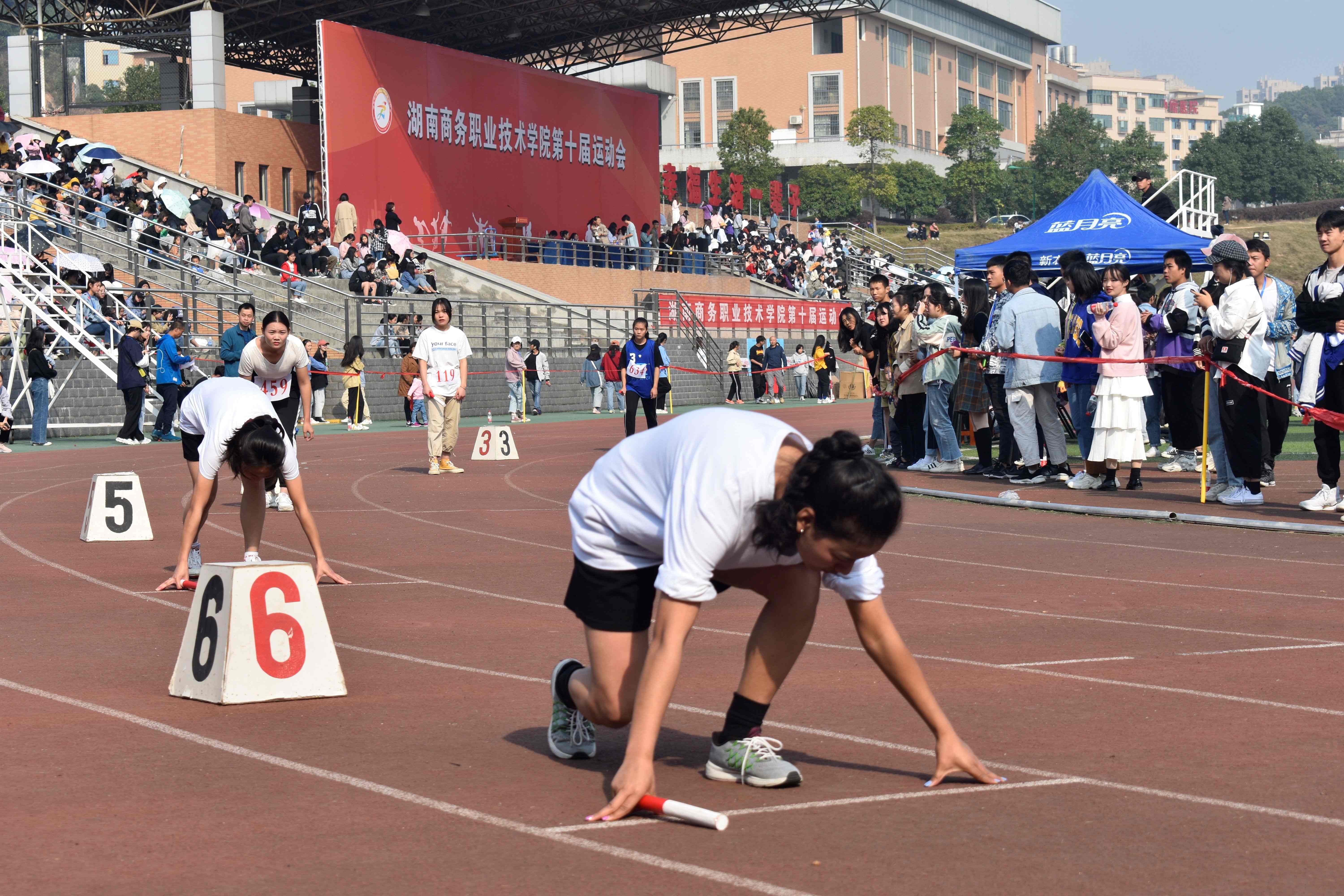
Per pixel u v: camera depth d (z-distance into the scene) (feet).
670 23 169.78
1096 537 35.37
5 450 67.97
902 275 219.00
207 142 130.31
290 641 18.94
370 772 15.30
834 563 12.45
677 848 12.67
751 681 14.64
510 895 11.51
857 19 355.15
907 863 12.22
